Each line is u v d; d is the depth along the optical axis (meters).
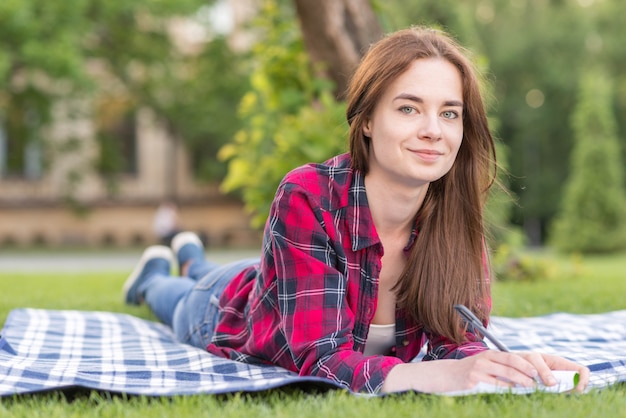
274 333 3.05
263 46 7.11
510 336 4.11
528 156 33.78
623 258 20.84
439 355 3.06
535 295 6.21
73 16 21.75
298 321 2.86
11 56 21.11
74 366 3.16
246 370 3.07
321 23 6.53
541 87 32.81
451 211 3.05
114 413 2.42
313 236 2.88
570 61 32.28
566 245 22.91
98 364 3.24
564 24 32.22
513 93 33.03
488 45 32.22
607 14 33.06
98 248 28.06
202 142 28.53
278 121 6.93
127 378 2.89
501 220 9.41
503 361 2.56
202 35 27.14
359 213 2.92
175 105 26.89
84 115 26.64
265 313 3.16
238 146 7.18
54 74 20.94
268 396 2.65
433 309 3.01
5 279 9.01
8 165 28.30
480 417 2.33
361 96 2.87
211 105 26.42
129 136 29.52
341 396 2.53
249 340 3.21
